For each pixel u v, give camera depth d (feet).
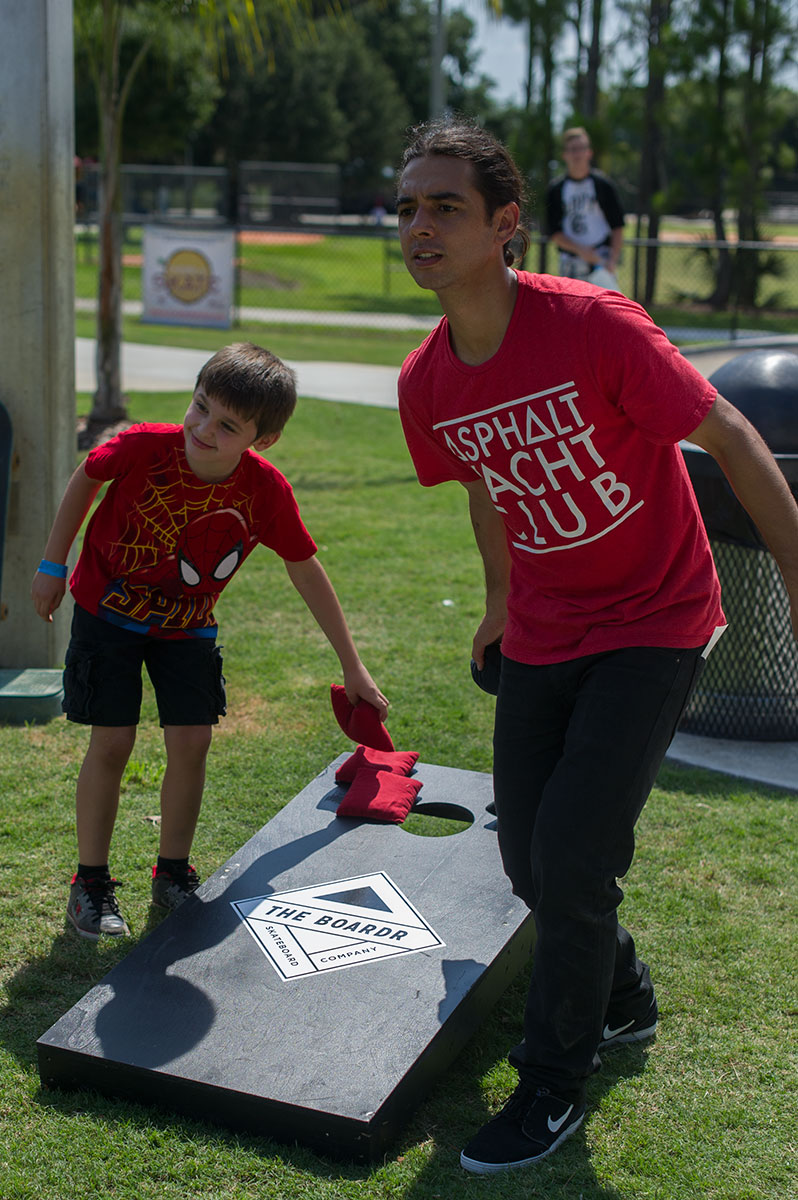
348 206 184.55
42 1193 6.81
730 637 14.17
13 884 10.32
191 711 9.42
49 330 14.11
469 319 6.75
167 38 31.17
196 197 111.96
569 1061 7.19
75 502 9.18
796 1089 8.01
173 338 51.52
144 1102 7.48
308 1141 7.11
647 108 69.62
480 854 9.84
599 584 7.21
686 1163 7.25
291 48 165.48
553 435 6.77
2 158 13.70
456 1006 7.87
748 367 13.30
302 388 39.40
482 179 6.47
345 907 8.98
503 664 7.69
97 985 8.08
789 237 115.85
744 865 11.07
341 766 11.18
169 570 9.09
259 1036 7.58
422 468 8.19
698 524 7.34
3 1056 8.05
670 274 92.48
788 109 72.90
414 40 209.36
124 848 11.03
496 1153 7.08
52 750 13.11
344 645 10.12
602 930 7.02
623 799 6.88
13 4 13.46
